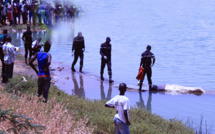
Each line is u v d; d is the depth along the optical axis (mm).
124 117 12742
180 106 22219
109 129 15156
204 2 107938
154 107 22016
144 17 78938
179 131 16375
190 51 44844
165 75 32469
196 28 64188
